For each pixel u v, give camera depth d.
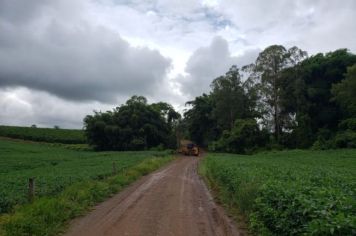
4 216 12.76
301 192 11.34
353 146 62.47
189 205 17.27
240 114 88.75
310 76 77.25
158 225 13.13
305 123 73.62
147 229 12.55
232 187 18.61
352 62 73.75
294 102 77.00
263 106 81.12
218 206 17.06
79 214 14.91
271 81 79.38
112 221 13.75
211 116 96.12
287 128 80.12
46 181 21.44
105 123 89.50
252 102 88.00
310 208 8.71
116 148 89.75
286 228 9.67
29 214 12.85
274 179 17.12
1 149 74.00
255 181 16.25
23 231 11.44
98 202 18.08
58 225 12.70
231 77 87.88
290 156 54.53
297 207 9.73
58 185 19.73
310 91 74.19
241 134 78.25
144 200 18.69
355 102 65.69
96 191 19.30
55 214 13.45
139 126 90.88
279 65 78.88
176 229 12.56
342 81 66.81
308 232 8.09
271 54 78.62
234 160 39.38
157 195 20.44
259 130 79.19
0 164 43.66
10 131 102.81
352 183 15.82
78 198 16.88
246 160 39.84
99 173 27.03
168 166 45.06
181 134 115.56
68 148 92.25
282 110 79.12
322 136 70.50
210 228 12.72
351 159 43.03
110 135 88.75
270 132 80.56
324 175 20.69
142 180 28.53
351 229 7.02
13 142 95.00
